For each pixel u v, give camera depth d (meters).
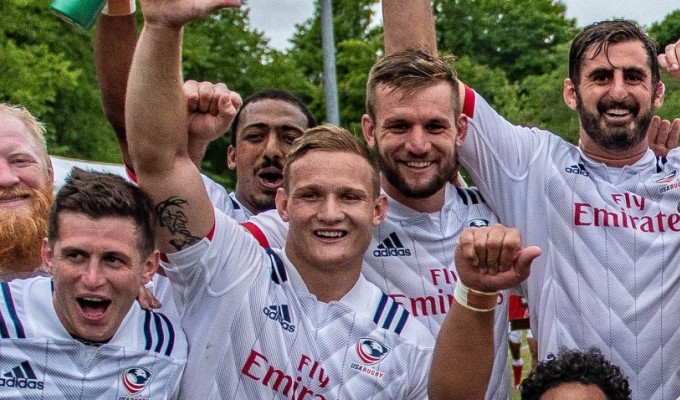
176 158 3.25
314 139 3.44
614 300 4.02
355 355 3.40
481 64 58.59
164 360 3.29
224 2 2.99
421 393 3.45
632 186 4.12
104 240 3.16
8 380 3.16
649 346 3.99
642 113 4.08
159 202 3.25
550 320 4.08
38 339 3.19
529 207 4.13
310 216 3.36
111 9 3.82
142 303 3.59
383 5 4.28
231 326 3.34
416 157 3.79
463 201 4.15
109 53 3.88
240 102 3.30
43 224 3.85
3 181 3.79
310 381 3.34
